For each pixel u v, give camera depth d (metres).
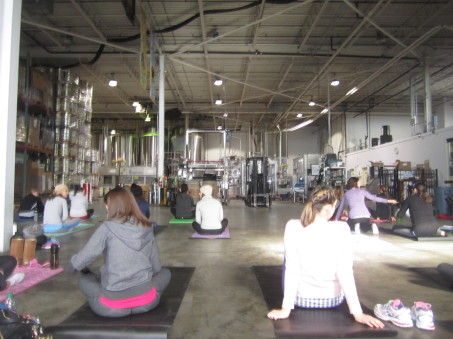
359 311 2.14
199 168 15.37
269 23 10.27
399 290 2.93
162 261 4.06
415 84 14.38
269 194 13.95
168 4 9.19
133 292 2.15
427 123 11.84
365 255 4.34
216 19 10.04
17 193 9.01
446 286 3.04
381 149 14.12
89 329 1.99
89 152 13.36
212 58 12.73
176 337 2.04
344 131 20.41
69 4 9.20
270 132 24.25
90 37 10.38
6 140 4.61
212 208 5.89
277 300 2.66
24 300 2.64
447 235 5.60
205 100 18.70
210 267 3.76
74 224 6.52
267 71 14.23
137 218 2.22
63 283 3.10
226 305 2.57
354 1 9.01
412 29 10.56
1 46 4.64
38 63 13.02
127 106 19.48
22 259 3.73
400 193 10.34
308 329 2.03
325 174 15.77
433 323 2.13
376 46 11.74
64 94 11.17
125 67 13.12
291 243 2.25
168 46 11.66
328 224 2.25
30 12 8.95
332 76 14.67
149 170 20.12
